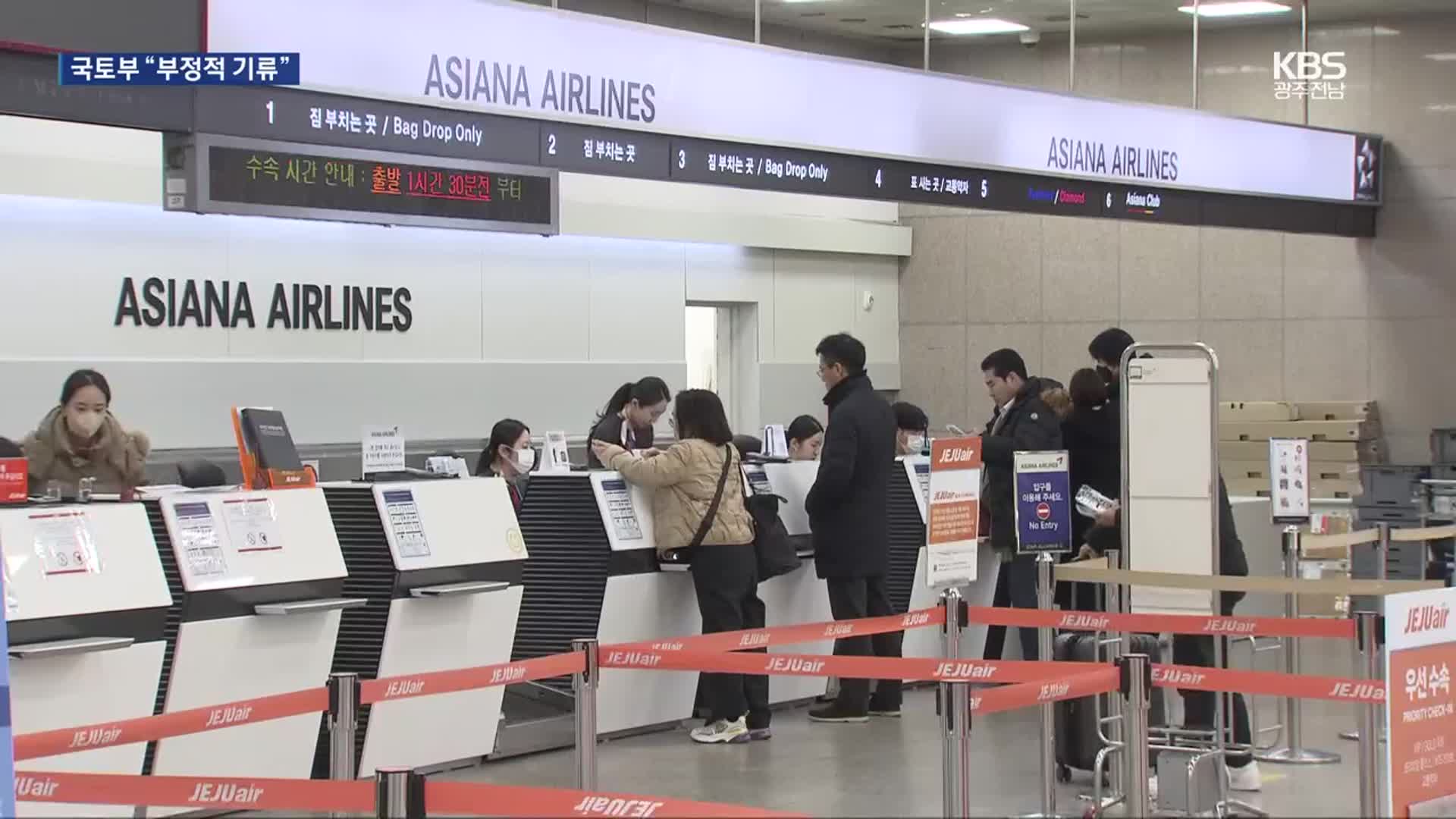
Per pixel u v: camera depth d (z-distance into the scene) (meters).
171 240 12.30
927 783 7.71
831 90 9.86
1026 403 9.89
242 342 12.79
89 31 6.60
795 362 17.72
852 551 8.99
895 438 9.18
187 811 6.78
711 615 8.53
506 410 14.77
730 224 16.61
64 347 11.64
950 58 18.06
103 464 7.91
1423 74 16.27
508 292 14.90
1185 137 12.17
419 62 7.77
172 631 6.55
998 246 18.48
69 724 6.10
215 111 7.10
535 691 8.67
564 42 8.44
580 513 8.59
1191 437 7.79
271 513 6.98
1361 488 15.75
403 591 7.39
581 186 15.15
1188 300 17.52
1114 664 6.03
